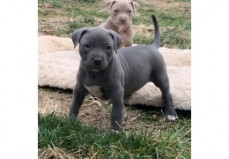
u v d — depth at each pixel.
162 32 2.09
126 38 1.62
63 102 1.33
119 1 1.62
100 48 1.07
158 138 1.08
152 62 1.26
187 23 2.26
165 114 1.27
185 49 1.84
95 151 1.01
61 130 1.06
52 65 1.44
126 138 1.05
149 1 2.79
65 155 1.00
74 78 1.38
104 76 1.12
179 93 1.31
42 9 2.43
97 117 1.25
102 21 2.30
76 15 2.39
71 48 1.77
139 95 1.31
